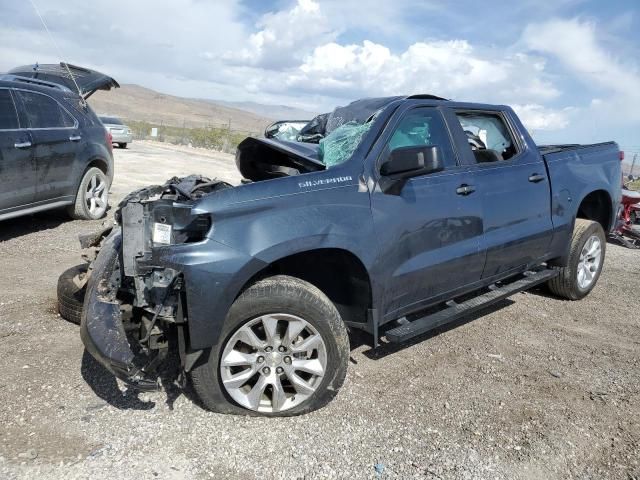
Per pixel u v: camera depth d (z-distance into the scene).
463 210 4.23
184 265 3.00
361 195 3.59
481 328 5.03
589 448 3.21
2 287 5.33
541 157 5.20
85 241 4.47
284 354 3.29
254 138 4.07
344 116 4.48
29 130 7.12
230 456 2.99
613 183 6.04
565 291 5.80
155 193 3.67
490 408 3.60
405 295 3.94
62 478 2.74
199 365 3.18
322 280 3.79
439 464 3.00
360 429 3.29
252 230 3.15
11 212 6.99
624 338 4.96
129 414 3.33
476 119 4.84
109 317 3.18
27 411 3.29
